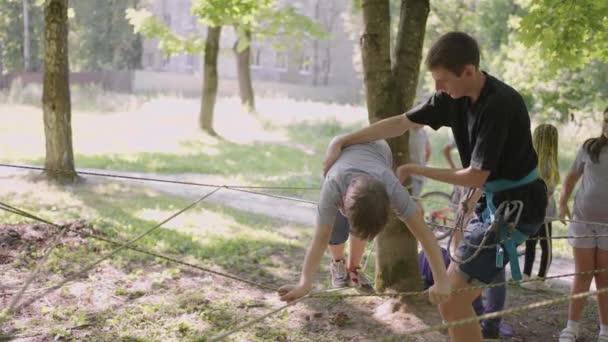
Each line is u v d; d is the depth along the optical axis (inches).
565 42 314.8
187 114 1016.9
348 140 156.8
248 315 213.3
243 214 398.6
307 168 633.0
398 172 154.3
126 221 341.7
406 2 221.0
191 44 815.1
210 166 598.2
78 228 301.9
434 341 197.0
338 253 205.0
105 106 1075.3
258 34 912.9
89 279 237.9
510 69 693.9
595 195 194.7
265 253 302.8
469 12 1179.3
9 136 691.4
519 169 145.7
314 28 919.7
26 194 399.2
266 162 652.7
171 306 215.8
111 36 1759.4
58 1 435.8
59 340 184.4
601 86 708.0
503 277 201.9
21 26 1736.0
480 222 154.9
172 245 300.8
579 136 829.2
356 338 197.9
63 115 450.3
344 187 137.6
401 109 217.6
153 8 1798.7
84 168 545.0
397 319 211.5
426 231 139.7
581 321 226.7
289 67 2084.2
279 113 1117.1
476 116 142.0
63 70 452.8
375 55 215.5
